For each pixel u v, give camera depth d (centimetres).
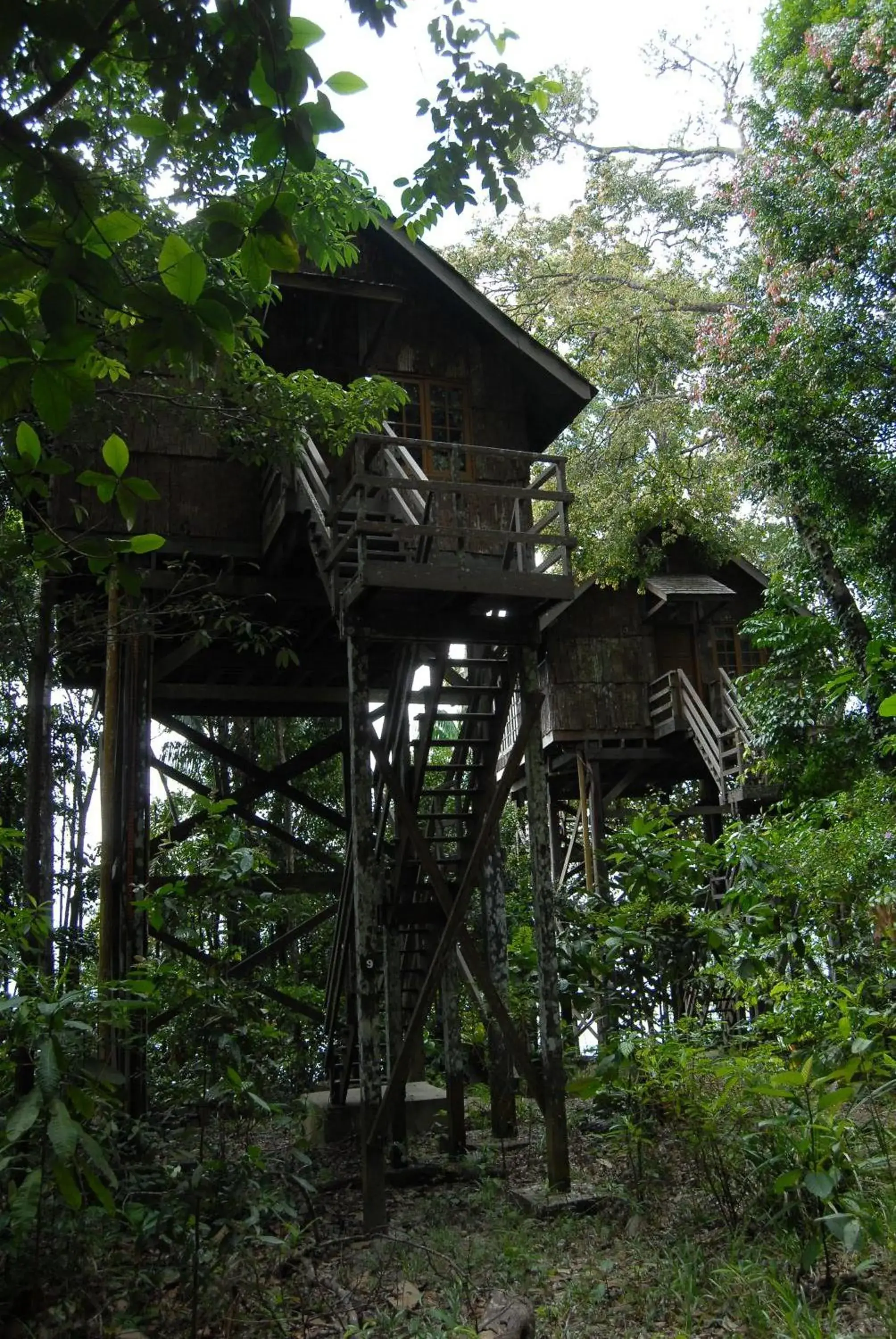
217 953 671
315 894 1232
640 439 1741
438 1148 836
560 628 1781
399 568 656
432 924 838
